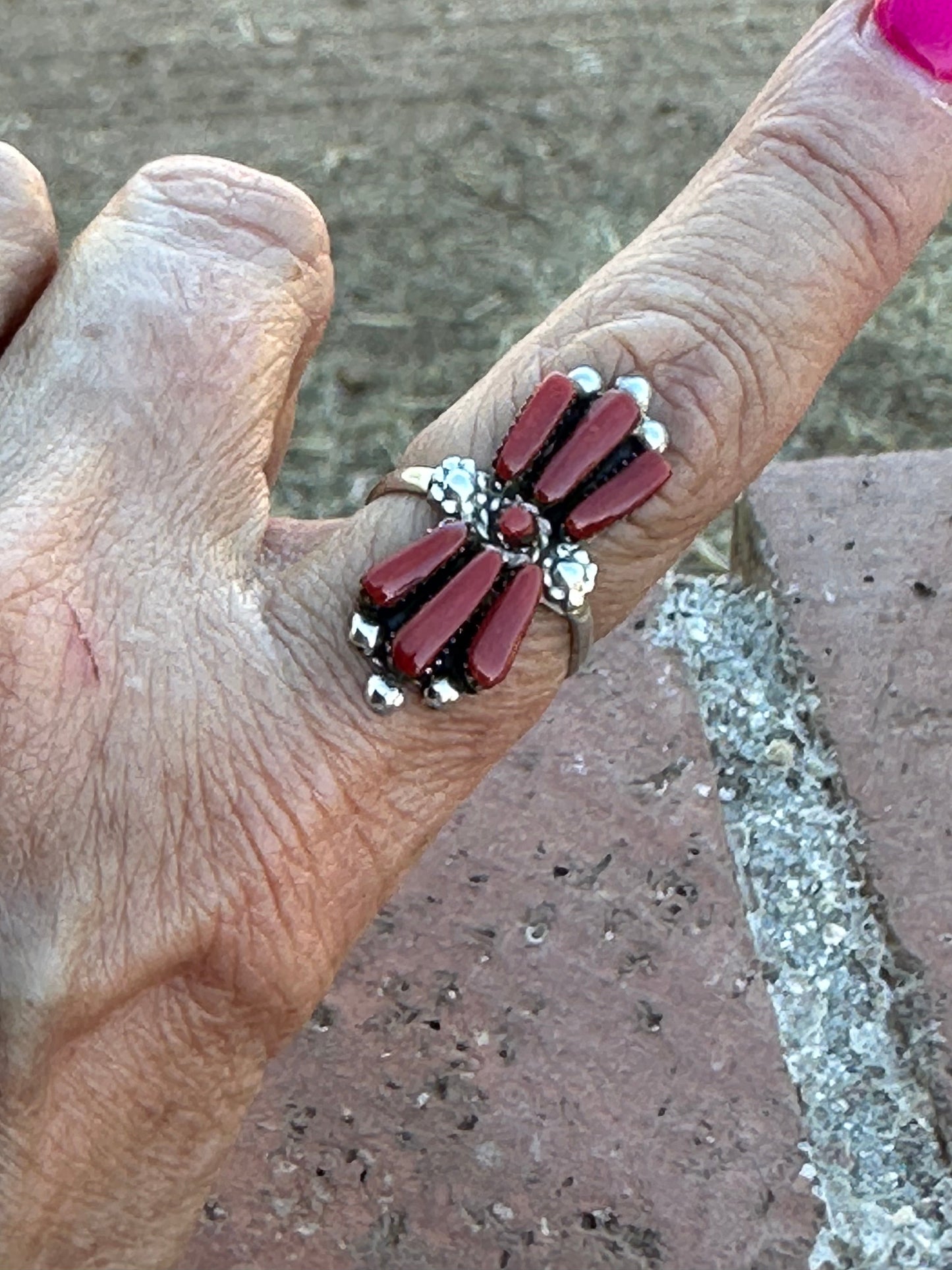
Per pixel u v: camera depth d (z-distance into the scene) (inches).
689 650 7.2
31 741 4.4
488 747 4.8
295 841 4.6
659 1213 6.0
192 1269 6.0
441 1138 6.2
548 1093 6.2
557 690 5.0
